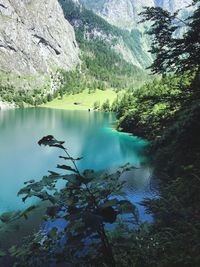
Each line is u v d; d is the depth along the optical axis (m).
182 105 13.41
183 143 11.48
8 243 24.34
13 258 17.61
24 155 74.00
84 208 4.63
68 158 4.86
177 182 9.03
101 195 4.83
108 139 95.31
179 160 11.27
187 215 6.76
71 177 4.75
